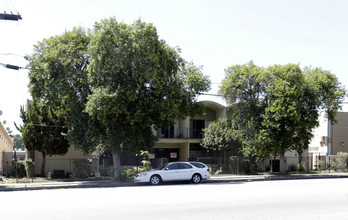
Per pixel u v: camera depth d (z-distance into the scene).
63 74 22.00
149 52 19.95
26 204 11.35
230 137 30.19
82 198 12.84
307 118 26.62
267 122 25.70
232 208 10.66
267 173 29.94
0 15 17.20
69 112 24.09
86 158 32.12
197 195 13.61
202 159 31.86
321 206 11.12
